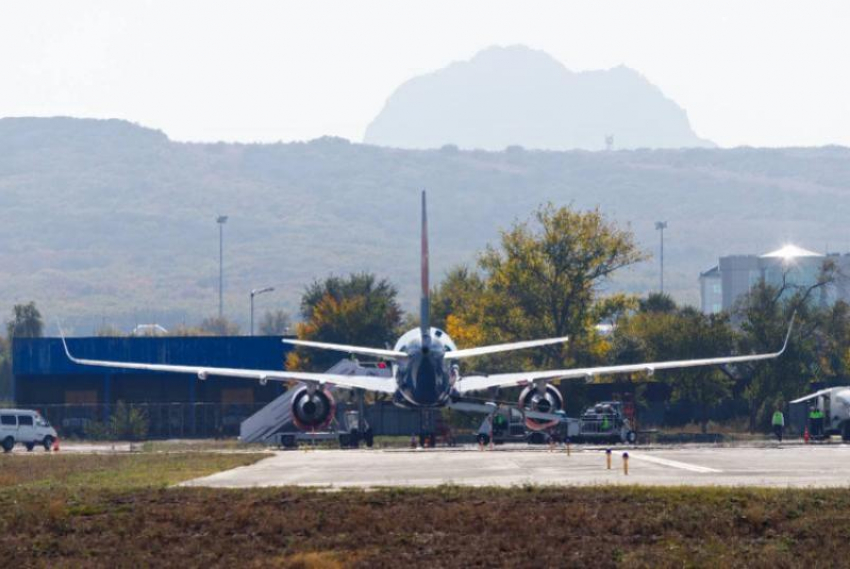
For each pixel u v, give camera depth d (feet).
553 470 602.44
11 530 435.53
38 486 559.38
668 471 590.14
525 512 442.50
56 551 403.54
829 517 426.92
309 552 390.21
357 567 368.89
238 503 469.16
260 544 405.80
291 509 457.68
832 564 368.27
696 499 459.32
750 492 473.67
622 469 604.08
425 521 428.97
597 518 429.79
